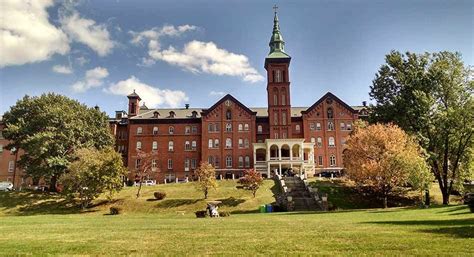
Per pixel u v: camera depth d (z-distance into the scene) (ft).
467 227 49.88
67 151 195.21
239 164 268.21
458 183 138.00
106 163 160.25
